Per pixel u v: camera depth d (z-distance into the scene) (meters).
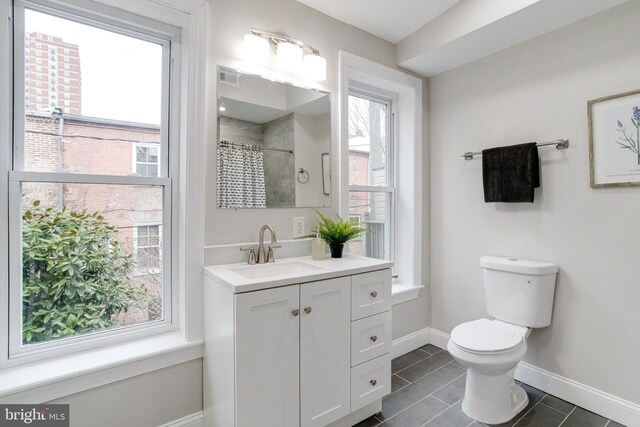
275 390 1.36
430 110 2.72
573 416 1.80
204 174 1.63
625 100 1.71
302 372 1.44
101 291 1.53
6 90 1.29
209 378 1.53
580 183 1.88
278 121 1.89
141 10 1.51
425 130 2.70
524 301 1.97
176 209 1.68
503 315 2.07
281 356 1.37
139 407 1.46
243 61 1.75
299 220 1.98
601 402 1.80
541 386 2.05
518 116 2.16
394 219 2.75
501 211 2.26
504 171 2.14
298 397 1.43
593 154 1.82
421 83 2.65
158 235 1.66
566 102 1.93
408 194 2.65
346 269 1.58
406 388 2.08
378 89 2.60
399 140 2.73
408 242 2.66
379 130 2.71
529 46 2.09
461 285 2.51
